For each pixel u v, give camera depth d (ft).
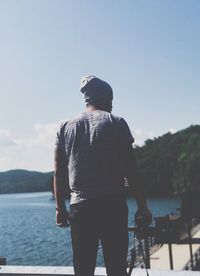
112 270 9.60
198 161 654.94
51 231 269.03
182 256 81.61
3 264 16.12
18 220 361.30
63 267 14.78
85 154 9.79
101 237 9.68
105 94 10.50
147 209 9.74
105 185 9.61
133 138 10.02
